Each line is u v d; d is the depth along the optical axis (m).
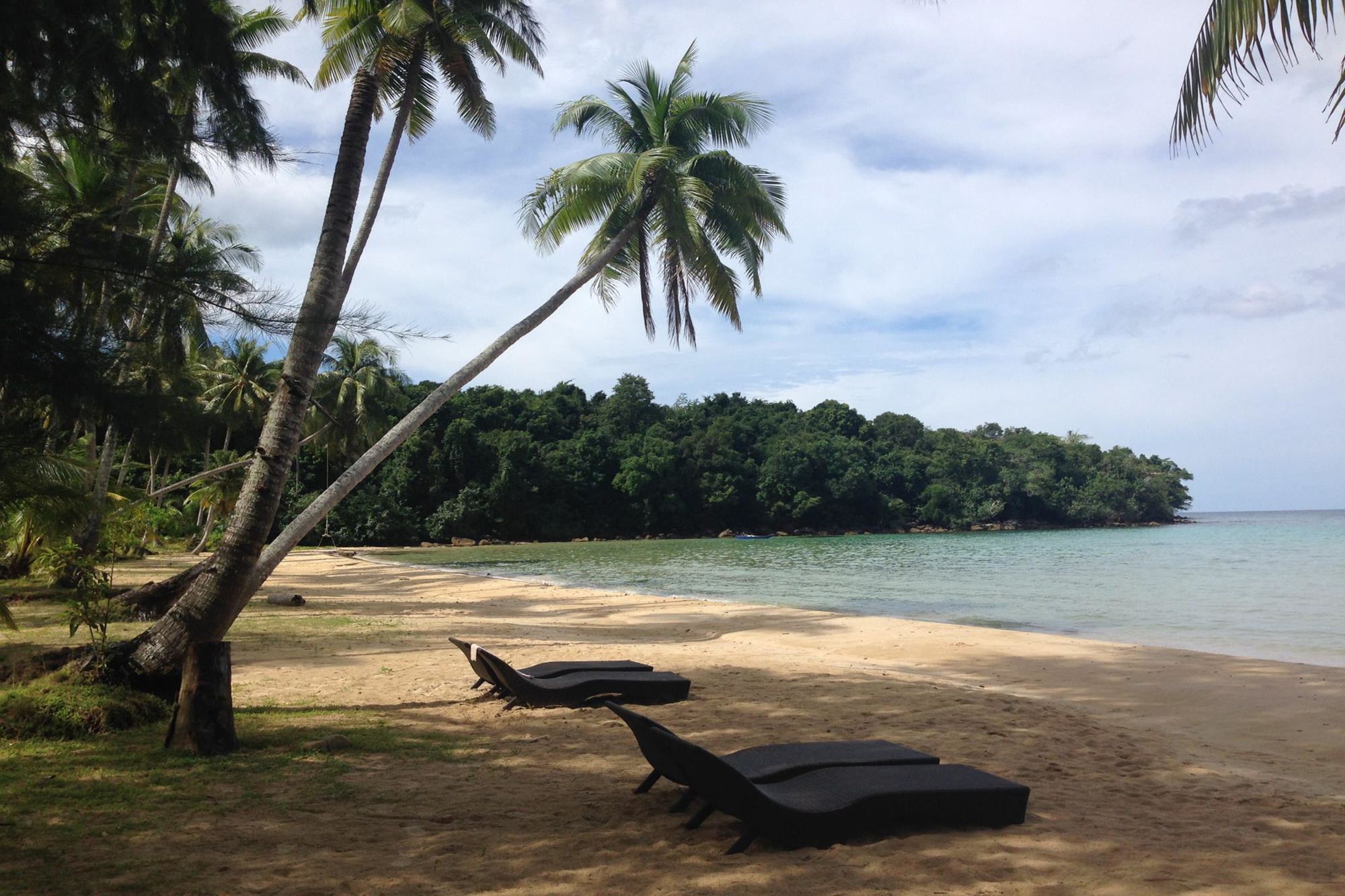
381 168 12.43
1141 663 11.66
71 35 5.95
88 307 5.34
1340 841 4.64
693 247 16.75
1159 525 112.06
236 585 8.18
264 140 7.00
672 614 18.81
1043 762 6.45
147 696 7.69
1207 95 5.98
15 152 6.26
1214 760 6.70
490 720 7.82
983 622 18.59
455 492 77.19
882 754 5.45
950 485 103.12
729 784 4.36
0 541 18.91
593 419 96.31
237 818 4.96
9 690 7.78
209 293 5.49
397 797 5.42
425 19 11.88
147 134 6.49
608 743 6.93
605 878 4.07
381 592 25.31
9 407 5.23
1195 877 4.09
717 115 17.55
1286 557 42.03
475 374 12.10
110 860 4.26
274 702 8.55
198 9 6.61
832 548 63.53
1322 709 8.68
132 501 17.16
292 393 8.41
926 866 4.22
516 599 22.78
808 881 4.02
